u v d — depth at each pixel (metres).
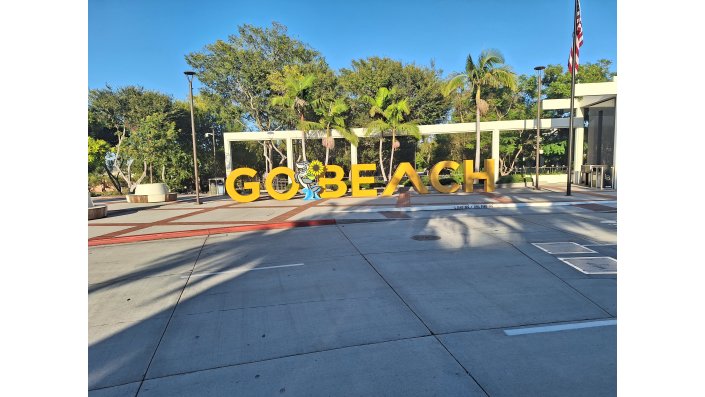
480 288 6.08
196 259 8.74
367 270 7.26
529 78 42.09
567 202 17.73
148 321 5.17
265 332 4.70
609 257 7.86
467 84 26.53
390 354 4.05
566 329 4.57
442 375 3.63
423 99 37.16
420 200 19.86
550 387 3.41
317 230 12.07
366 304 5.51
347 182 28.69
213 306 5.66
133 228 13.48
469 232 10.94
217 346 4.38
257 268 7.69
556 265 7.32
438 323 4.79
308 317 5.11
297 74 32.44
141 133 34.94
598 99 25.20
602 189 24.78
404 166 23.05
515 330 4.56
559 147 38.41
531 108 41.62
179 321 5.14
